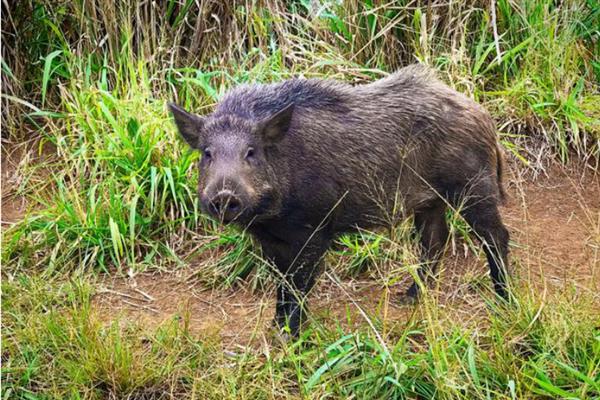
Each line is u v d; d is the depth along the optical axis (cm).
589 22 1416
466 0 1347
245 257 1109
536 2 1370
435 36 1343
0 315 990
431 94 1022
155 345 941
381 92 1016
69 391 896
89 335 934
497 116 1305
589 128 1306
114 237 1109
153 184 1157
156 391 898
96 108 1264
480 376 890
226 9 1319
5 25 1338
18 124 1323
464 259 1138
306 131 962
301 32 1348
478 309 1021
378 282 1063
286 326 934
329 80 1011
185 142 989
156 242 1154
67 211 1153
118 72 1311
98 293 1078
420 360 888
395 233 1062
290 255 1003
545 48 1342
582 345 905
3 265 1110
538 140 1308
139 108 1234
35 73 1365
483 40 1316
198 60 1336
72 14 1339
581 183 1266
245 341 986
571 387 878
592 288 1006
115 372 895
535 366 870
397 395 875
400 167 1004
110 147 1203
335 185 972
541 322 930
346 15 1340
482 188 1027
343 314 1038
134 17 1328
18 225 1155
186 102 1266
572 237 1161
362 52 1338
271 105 965
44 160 1277
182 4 1329
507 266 1045
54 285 1077
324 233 990
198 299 1077
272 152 936
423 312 977
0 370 905
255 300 1076
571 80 1344
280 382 890
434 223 1088
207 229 1173
